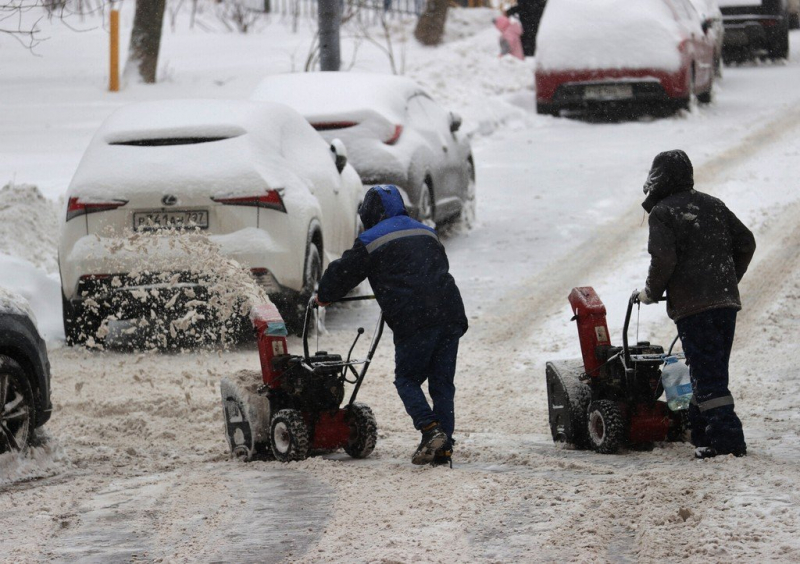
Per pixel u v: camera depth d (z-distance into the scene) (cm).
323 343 2741
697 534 1198
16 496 1540
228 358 2619
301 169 2853
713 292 1642
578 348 2617
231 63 7569
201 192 2555
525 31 8462
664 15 5881
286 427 1725
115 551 1250
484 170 4991
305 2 10094
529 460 1678
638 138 5494
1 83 6675
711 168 4528
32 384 1738
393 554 1175
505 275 3369
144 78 6788
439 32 8569
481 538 1231
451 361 1688
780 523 1206
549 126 6081
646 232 3762
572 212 4144
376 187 1730
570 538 1216
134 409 2167
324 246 2877
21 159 4547
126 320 2917
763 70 7712
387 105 3475
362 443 1775
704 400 1638
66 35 8244
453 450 1784
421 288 1653
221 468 1727
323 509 1401
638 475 1481
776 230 3556
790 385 2180
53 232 3203
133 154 2617
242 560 1195
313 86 3553
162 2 6775
